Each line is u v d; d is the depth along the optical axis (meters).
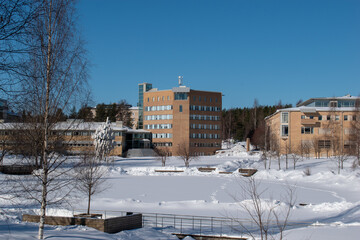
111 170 69.69
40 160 22.95
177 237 22.27
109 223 22.89
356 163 68.44
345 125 94.50
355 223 23.92
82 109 18.56
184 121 117.56
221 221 25.75
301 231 21.44
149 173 70.44
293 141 96.88
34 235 17.47
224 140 154.12
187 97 118.19
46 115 16.88
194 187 50.09
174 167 74.38
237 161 84.19
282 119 98.00
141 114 136.62
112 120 141.00
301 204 35.78
